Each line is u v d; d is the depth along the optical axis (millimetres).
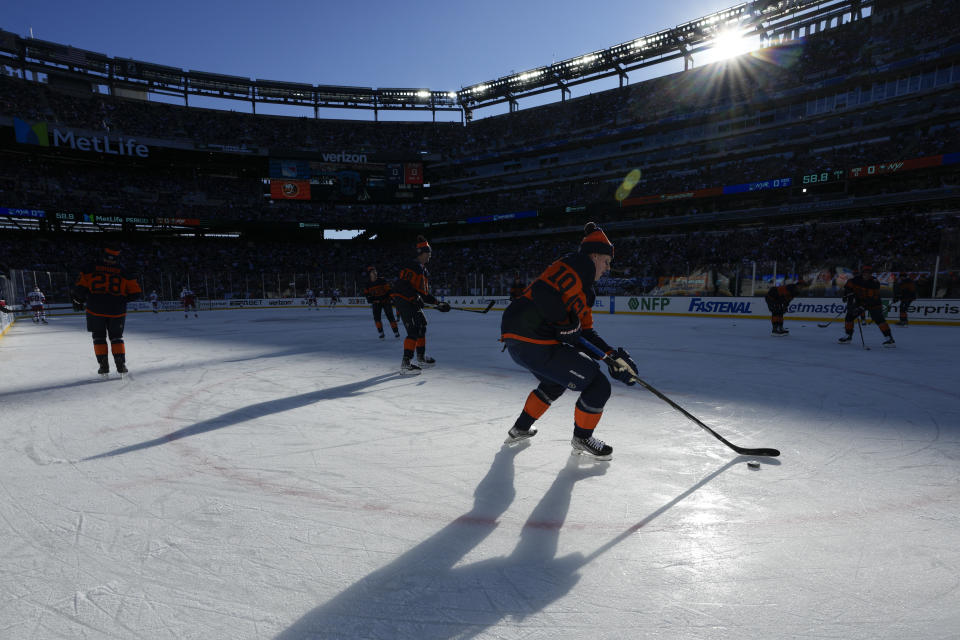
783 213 27016
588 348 2740
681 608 1525
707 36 33594
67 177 34375
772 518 2121
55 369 6223
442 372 5867
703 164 33031
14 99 31938
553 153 39031
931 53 24812
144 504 2266
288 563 1784
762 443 3150
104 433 3387
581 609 1527
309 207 40156
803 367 6227
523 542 1934
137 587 1642
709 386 5012
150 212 35094
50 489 2432
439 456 2930
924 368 6109
